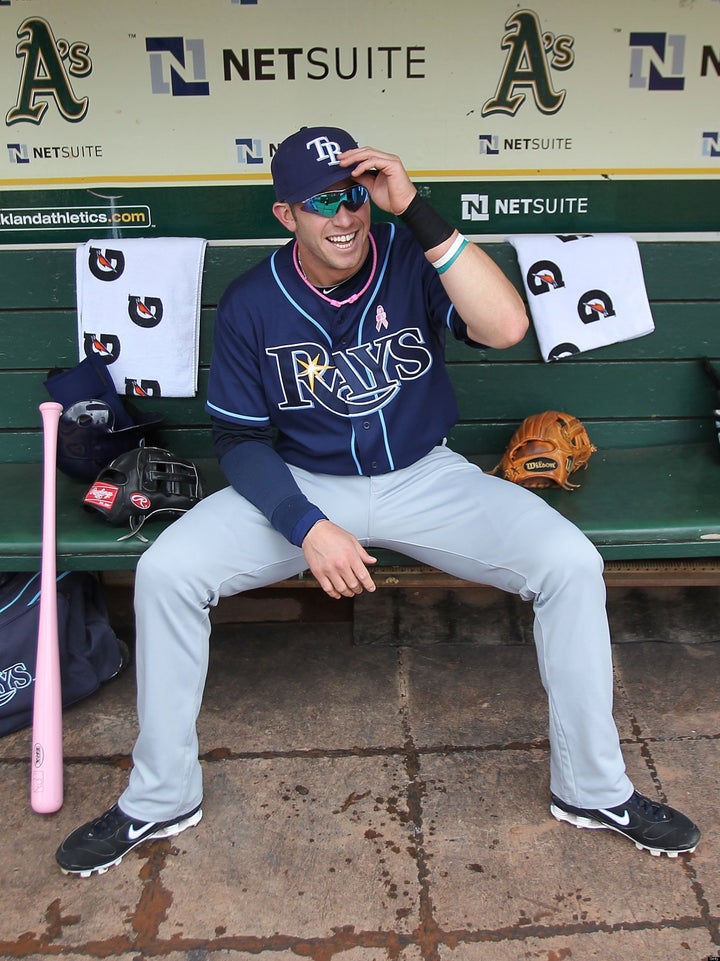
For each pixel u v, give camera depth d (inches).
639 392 105.3
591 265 100.0
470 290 74.4
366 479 84.5
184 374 101.9
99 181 99.7
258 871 76.6
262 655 104.0
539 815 81.2
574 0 93.4
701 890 73.6
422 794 84.0
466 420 105.8
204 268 100.3
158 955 69.8
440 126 98.2
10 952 70.4
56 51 95.0
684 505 91.3
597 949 69.0
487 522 79.6
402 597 111.7
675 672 99.5
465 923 71.5
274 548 79.8
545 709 94.5
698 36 95.3
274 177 76.5
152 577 73.7
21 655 90.4
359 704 95.9
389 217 102.7
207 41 94.7
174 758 76.4
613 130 98.6
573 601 73.2
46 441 85.6
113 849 76.6
